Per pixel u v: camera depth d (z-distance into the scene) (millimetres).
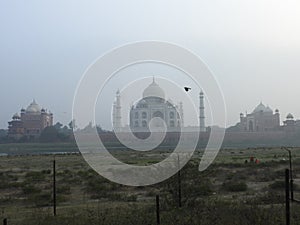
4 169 48750
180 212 14703
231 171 36000
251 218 13242
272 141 108188
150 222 13398
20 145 109000
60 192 26297
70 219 15109
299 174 32969
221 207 15297
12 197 24734
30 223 15102
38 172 40469
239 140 105000
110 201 22219
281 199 18766
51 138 108125
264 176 32156
